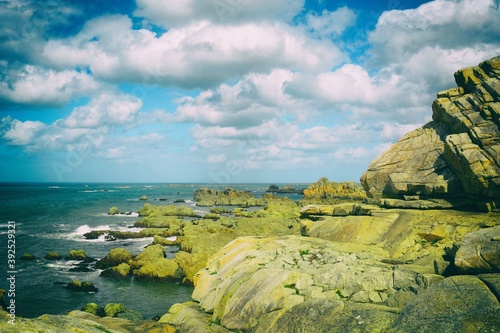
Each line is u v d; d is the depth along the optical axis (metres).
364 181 24.84
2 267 32.53
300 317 11.38
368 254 16.00
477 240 11.85
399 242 16.39
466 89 20.75
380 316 10.08
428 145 21.67
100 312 21.44
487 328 8.21
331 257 15.81
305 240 20.00
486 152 15.99
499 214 15.48
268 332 11.69
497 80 18.14
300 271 14.27
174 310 16.89
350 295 12.03
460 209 17.61
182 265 29.98
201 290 18.27
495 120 16.83
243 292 14.17
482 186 15.62
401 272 12.31
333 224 21.28
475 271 10.99
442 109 20.72
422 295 10.04
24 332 8.21
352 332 9.84
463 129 18.36
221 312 14.34
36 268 32.38
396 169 22.38
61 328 9.40
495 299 8.91
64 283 28.20
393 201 20.09
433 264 13.40
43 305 23.62
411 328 9.05
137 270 30.00
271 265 15.70
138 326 13.67
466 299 9.24
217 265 19.98
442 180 18.61
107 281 29.03
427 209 18.55
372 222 19.36
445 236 15.26
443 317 8.95
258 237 22.81
